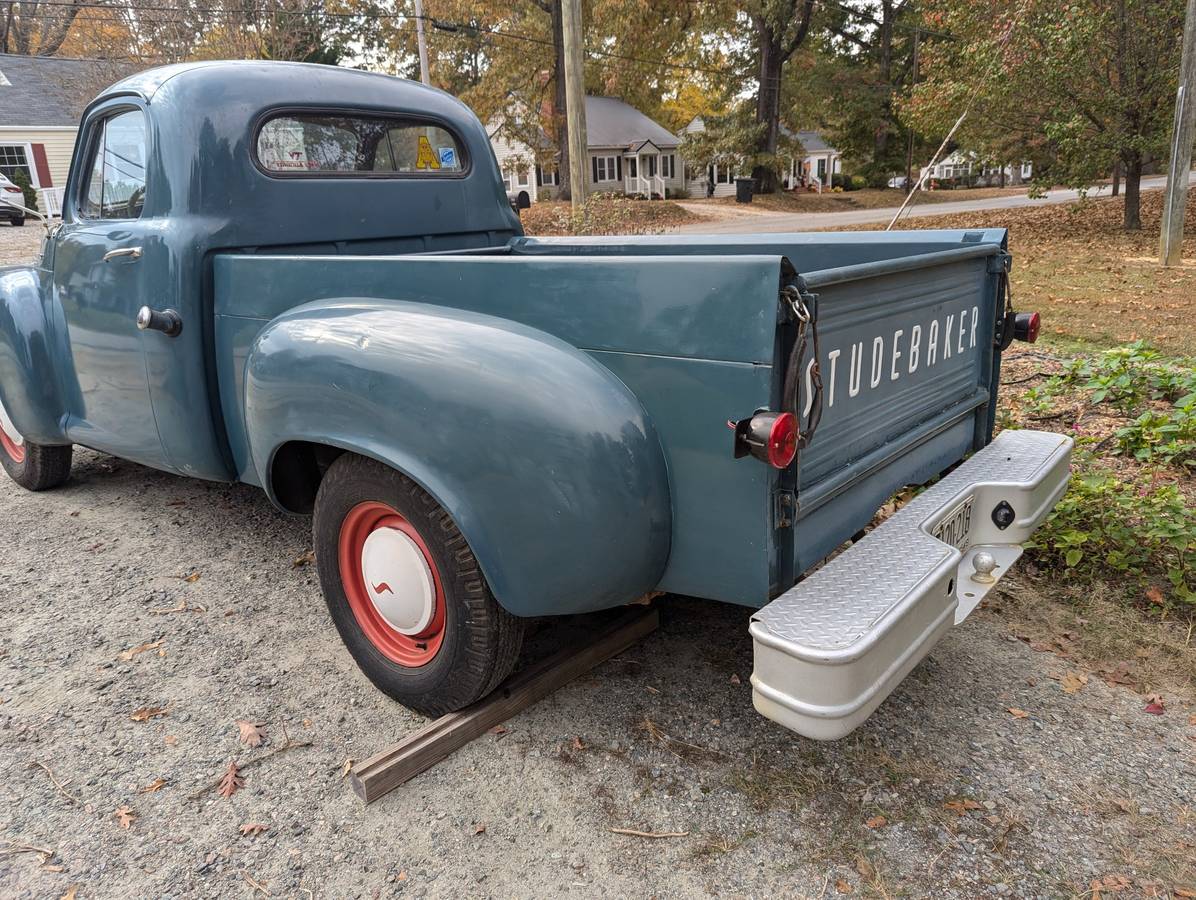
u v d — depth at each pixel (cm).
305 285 283
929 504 245
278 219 338
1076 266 1227
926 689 274
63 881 207
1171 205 1178
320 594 345
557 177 3406
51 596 346
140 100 329
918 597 193
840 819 220
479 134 431
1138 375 523
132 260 329
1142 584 330
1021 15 1270
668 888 200
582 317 214
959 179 5450
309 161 354
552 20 2781
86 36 3177
